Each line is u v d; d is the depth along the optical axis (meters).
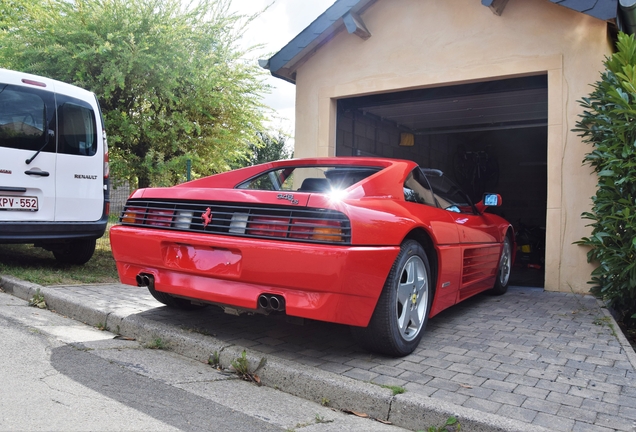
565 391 2.61
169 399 2.42
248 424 2.22
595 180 5.34
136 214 3.45
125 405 2.29
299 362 2.94
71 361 2.84
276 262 2.74
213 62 10.50
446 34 6.24
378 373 2.82
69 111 5.32
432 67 6.33
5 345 3.00
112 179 10.37
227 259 2.96
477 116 9.06
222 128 11.14
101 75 8.96
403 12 6.53
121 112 9.70
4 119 4.80
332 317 2.70
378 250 2.81
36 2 9.61
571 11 5.49
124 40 9.35
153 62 9.35
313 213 2.78
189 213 3.19
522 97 7.43
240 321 3.84
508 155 12.38
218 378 2.79
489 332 3.79
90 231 5.41
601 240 4.47
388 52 6.65
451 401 2.44
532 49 5.70
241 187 3.85
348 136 8.10
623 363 3.08
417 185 3.78
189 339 3.15
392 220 3.00
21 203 4.87
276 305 2.79
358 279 2.71
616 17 4.98
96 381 2.56
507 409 2.37
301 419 2.33
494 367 2.97
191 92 10.23
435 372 2.86
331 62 7.10
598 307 4.73
